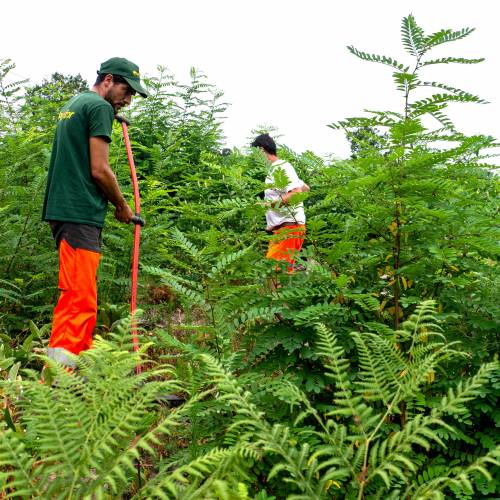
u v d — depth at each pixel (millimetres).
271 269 2898
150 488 1672
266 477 2268
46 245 5434
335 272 2898
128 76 4066
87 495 1485
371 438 1805
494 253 2648
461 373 2572
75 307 3539
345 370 2572
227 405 2330
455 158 2979
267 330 2686
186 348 2527
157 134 7648
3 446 1556
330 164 3443
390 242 2818
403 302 2596
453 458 2420
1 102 7316
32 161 6219
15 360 3699
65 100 8359
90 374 1885
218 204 3068
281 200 3029
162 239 5328
